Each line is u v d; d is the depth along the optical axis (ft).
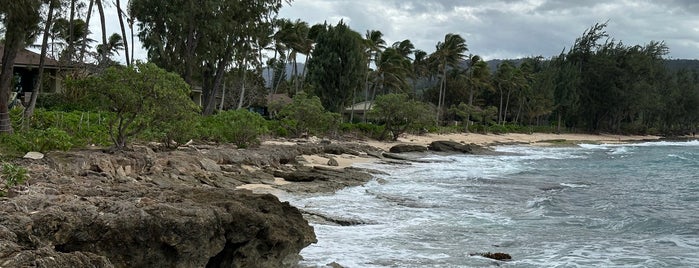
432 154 126.41
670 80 347.36
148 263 23.84
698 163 120.16
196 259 24.61
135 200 27.61
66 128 64.75
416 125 153.48
